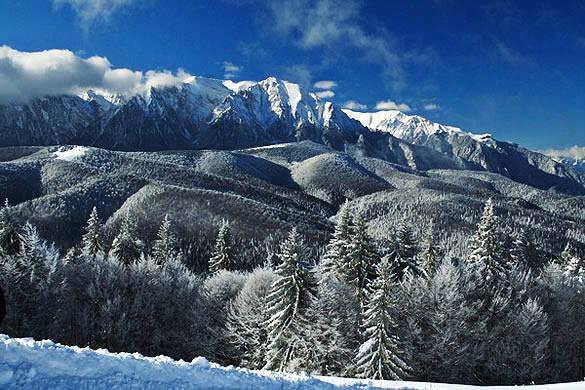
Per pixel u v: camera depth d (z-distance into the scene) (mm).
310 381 14672
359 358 35625
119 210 180125
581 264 71000
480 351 42406
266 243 146125
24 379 10508
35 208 172250
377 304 34906
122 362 12445
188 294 58875
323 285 42000
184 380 12484
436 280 44094
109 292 56000
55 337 53062
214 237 149500
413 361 39906
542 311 47094
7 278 51812
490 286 47906
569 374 48875
